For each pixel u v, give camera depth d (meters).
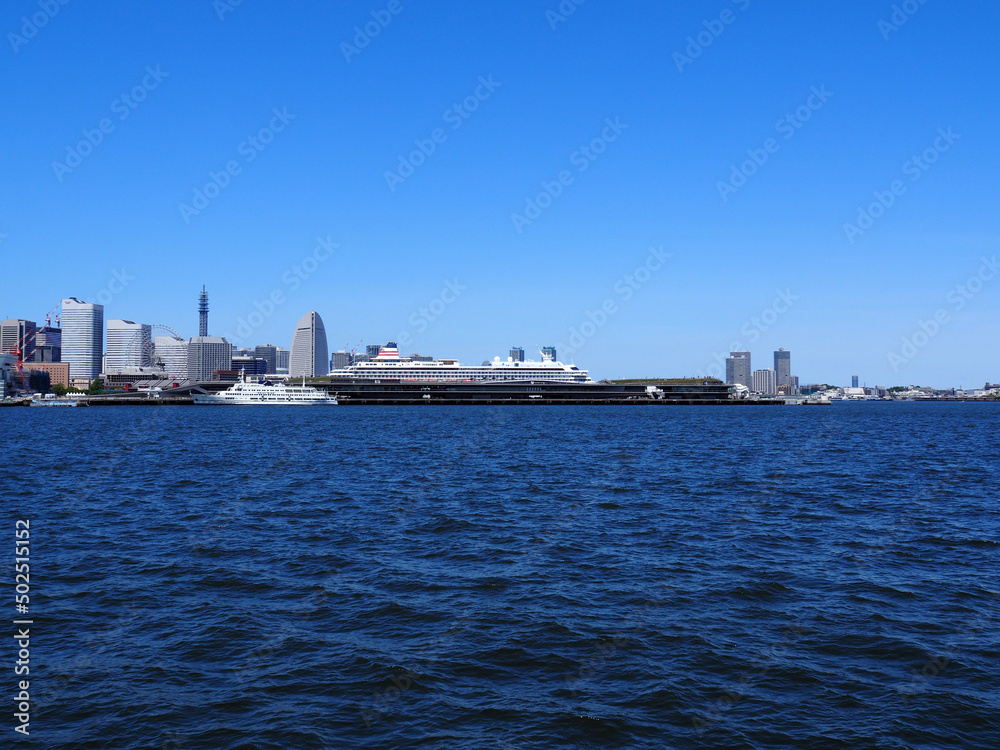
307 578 35.91
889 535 45.72
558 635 27.92
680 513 53.59
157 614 30.56
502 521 50.50
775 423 196.12
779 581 35.06
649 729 21.03
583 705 22.39
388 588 34.12
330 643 27.25
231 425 179.38
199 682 24.02
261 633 28.28
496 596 32.91
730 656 25.95
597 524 49.38
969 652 26.25
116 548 42.28
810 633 28.16
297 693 23.20
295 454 100.88
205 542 43.75
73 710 22.11
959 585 34.53
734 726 21.20
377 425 178.75
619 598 32.53
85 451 106.38
